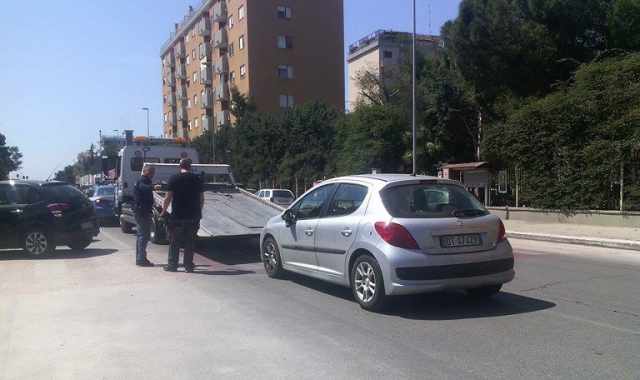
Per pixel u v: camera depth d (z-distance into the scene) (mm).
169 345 5637
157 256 12125
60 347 5633
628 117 17031
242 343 5672
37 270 10234
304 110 39031
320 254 7758
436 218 6629
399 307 7086
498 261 6805
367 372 4809
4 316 6863
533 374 4730
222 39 62062
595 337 5789
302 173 36656
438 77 27672
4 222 11898
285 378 4699
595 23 23188
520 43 22938
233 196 14609
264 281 8992
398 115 29469
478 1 23844
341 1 60156
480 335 5875
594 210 18266
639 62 17531
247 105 51531
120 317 6738
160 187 14023
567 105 18953
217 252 12805
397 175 7516
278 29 57438
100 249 13445
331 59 59688
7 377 4836
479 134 26578
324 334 5949
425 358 5156
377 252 6566
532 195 20391
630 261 11469
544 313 6793
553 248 13992
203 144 55281
